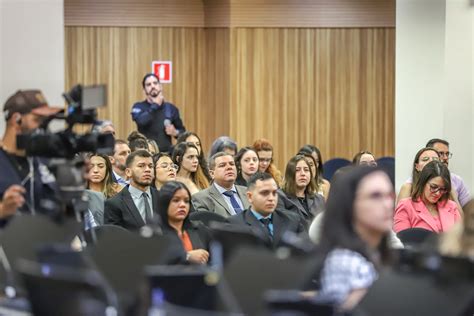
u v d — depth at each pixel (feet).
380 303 14.93
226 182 33.37
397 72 44.39
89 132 21.43
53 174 21.04
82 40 55.72
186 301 15.89
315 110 57.88
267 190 28.78
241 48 57.16
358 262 15.83
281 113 57.62
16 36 28.66
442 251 17.92
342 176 16.55
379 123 58.03
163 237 17.89
